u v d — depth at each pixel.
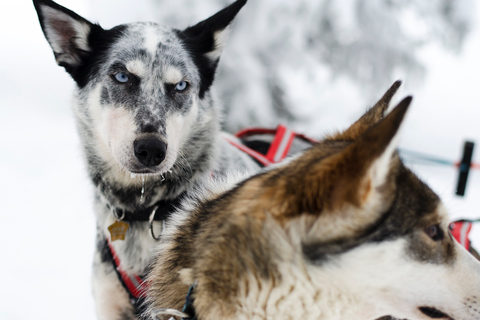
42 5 2.42
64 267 4.05
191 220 1.63
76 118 2.54
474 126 12.63
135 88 2.34
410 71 7.93
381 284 1.38
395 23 7.73
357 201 1.31
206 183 2.09
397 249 1.38
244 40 6.77
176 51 2.44
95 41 2.46
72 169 6.80
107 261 2.45
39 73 15.64
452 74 15.75
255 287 1.36
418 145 11.13
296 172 1.42
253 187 1.49
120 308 2.46
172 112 2.35
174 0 6.63
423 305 1.42
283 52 6.85
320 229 1.35
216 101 2.75
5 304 3.44
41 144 8.22
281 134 3.08
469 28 8.48
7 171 6.60
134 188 2.36
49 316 3.33
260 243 1.36
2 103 12.08
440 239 1.47
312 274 1.36
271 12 6.77
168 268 1.60
